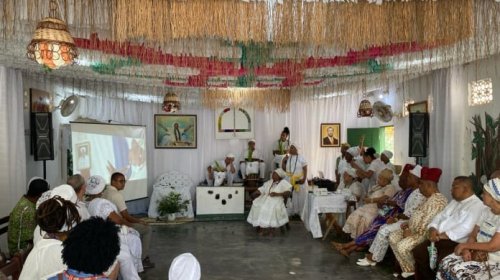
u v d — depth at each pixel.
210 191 7.81
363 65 4.97
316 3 2.86
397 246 4.19
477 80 5.05
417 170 4.74
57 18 2.48
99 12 2.80
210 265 4.85
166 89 7.34
